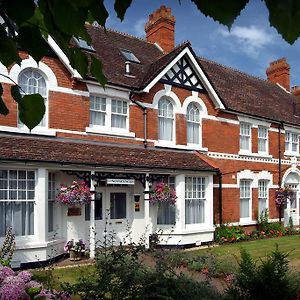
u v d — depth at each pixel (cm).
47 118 1270
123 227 1441
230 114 1797
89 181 1261
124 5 129
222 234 1627
